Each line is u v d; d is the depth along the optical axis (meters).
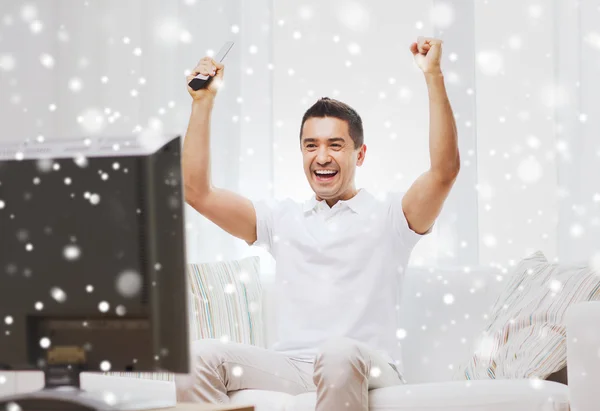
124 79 3.52
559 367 1.94
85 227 1.27
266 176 3.35
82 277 1.27
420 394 1.83
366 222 2.41
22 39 3.55
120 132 3.51
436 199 2.32
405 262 2.42
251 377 2.10
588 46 2.90
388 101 3.32
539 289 2.19
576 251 2.87
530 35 3.13
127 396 1.38
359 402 1.81
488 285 2.45
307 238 2.43
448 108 2.27
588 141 2.88
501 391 1.77
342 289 2.35
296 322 2.37
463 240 3.07
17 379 2.66
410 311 2.51
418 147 3.26
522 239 3.09
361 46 3.37
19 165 1.30
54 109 3.55
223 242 3.28
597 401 1.70
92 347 1.28
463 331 2.43
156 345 1.25
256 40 3.41
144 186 1.26
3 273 1.30
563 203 2.93
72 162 1.28
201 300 2.66
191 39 3.43
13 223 1.29
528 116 3.12
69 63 3.59
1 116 3.49
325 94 3.42
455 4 3.18
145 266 1.25
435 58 2.25
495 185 3.14
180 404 1.35
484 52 3.17
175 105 3.43
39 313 1.29
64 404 1.26
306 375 2.21
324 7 3.43
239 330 2.68
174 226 1.26
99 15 3.57
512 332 2.13
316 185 2.51
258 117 3.38
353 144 2.52
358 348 1.84
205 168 2.41
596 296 2.00
